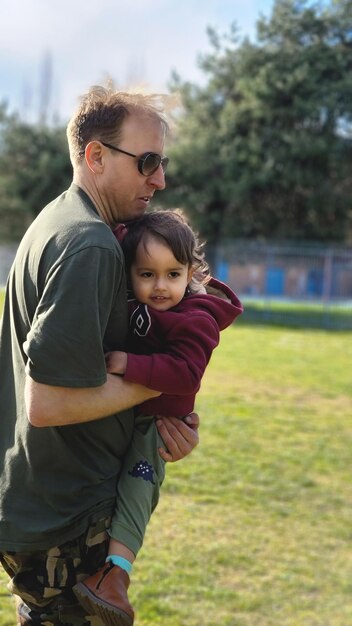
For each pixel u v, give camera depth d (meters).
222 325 2.23
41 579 2.07
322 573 5.22
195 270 2.25
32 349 1.83
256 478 7.00
